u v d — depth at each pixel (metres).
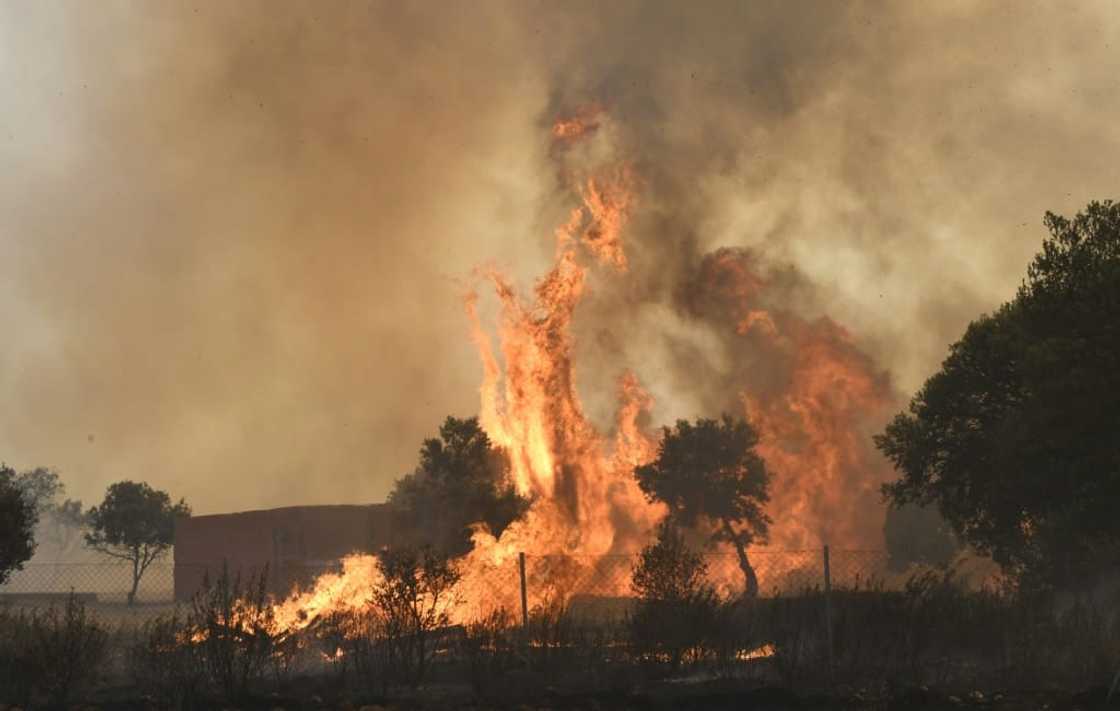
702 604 37.72
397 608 38.69
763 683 34.81
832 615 37.12
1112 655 36.25
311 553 147.75
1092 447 50.84
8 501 48.38
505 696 33.59
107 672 38.41
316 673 37.94
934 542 122.75
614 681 35.38
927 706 31.94
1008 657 37.22
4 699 33.69
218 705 32.94
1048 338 52.44
